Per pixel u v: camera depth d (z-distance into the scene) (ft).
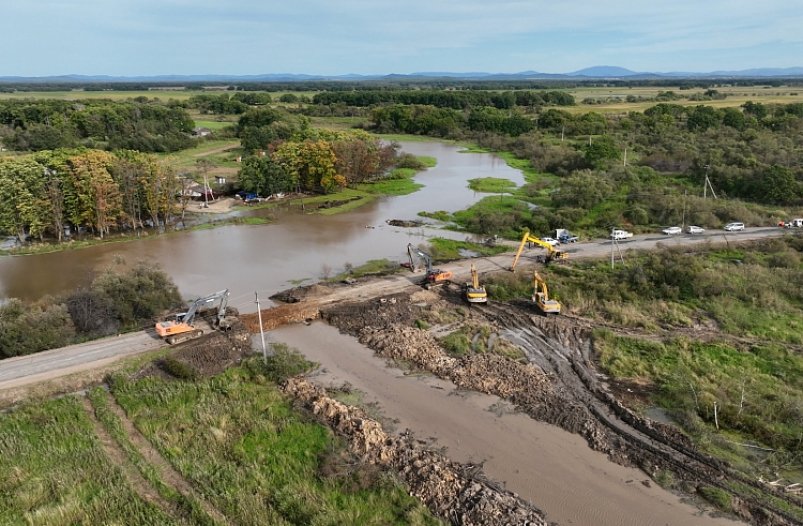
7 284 239.09
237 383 158.71
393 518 110.52
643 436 139.03
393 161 490.08
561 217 310.86
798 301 215.51
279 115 653.71
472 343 188.65
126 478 117.91
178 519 106.93
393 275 246.88
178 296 217.15
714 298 214.69
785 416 144.25
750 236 288.30
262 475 120.88
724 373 166.09
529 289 232.12
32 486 115.34
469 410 150.71
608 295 219.82
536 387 160.25
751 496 118.11
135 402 147.54
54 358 168.04
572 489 121.29
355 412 145.59
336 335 194.18
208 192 391.65
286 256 276.41
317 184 423.64
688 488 120.98
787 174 349.00
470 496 115.14
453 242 296.51
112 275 206.90
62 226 302.04
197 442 130.93
